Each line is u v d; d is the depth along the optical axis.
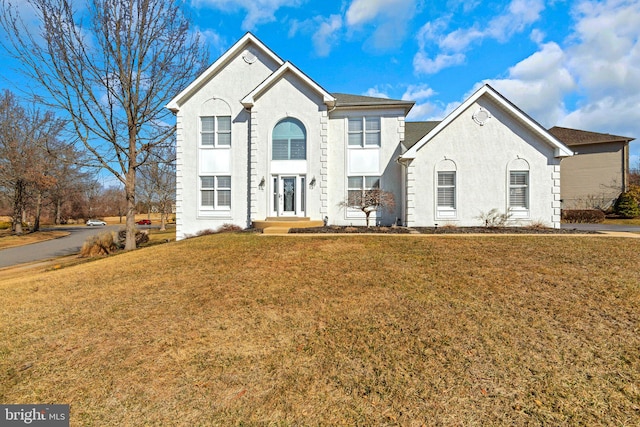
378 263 7.82
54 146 24.14
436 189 15.08
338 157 17.11
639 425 2.99
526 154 14.79
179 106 17.69
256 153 16.77
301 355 4.18
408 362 3.95
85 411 3.36
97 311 5.90
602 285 6.13
